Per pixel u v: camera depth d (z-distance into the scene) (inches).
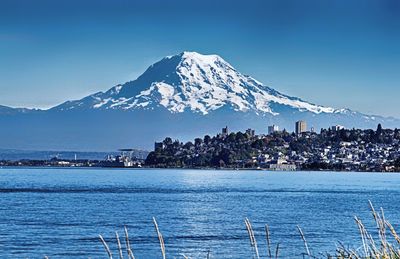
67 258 2405.3
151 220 3996.1
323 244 2647.6
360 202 5812.0
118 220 3961.6
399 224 3235.7
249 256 2420.0
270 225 3649.1
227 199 6318.9
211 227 3582.7
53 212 4512.8
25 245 2746.1
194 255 2482.8
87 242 2856.8
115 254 2506.2
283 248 2566.4
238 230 3398.1
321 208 5044.3
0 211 4554.6
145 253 2539.4
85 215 4293.8
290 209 4965.6
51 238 2992.1
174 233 3260.3
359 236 2960.1
